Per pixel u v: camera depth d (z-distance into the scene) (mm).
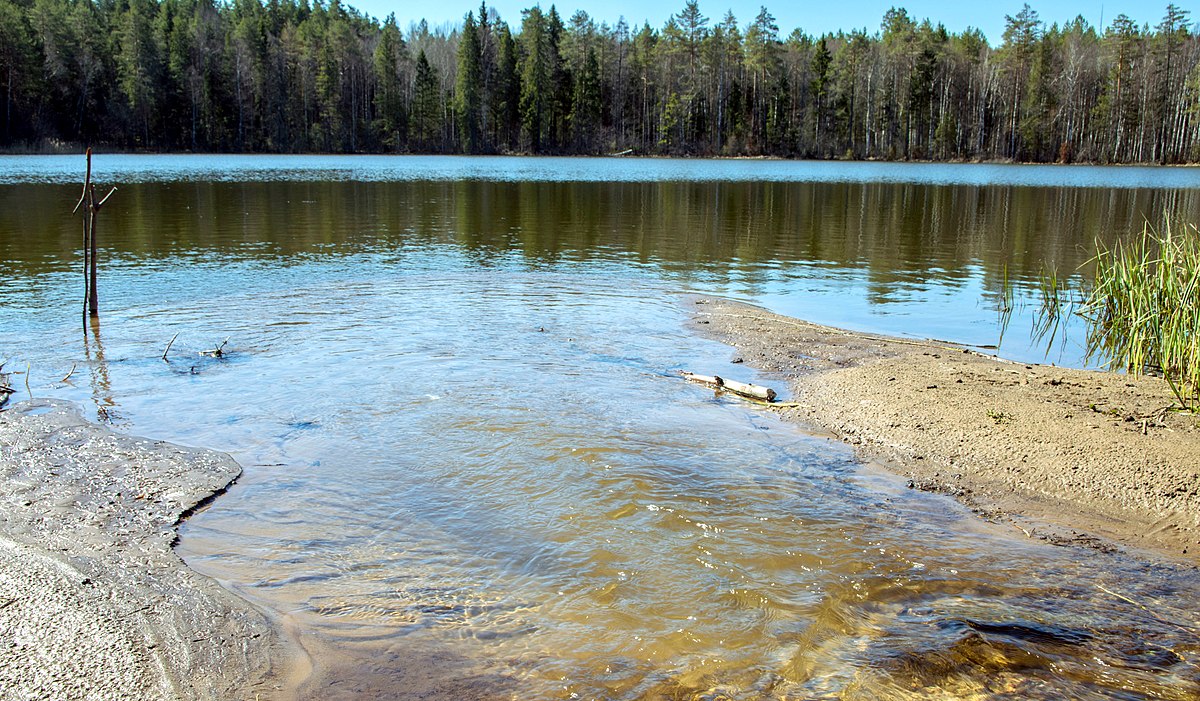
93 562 4074
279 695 3156
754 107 82562
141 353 7848
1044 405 6543
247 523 4520
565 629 3598
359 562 4137
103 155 62656
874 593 3947
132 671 3271
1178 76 70250
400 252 15297
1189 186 38250
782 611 3768
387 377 7184
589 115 81938
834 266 14547
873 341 9125
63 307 9828
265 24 78938
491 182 37469
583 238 17953
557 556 4211
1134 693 3248
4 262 12961
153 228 17984
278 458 5402
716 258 15367
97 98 67750
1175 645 3584
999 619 3746
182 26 72562
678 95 81625
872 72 79875
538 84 79562
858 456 5852
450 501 4809
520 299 11008
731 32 81000
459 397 6660
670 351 8562
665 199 28656
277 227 18797
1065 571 4242
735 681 3266
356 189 31406
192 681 3227
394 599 3811
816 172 52625
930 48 76125
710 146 82688
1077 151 73562
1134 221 21422
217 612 3678
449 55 95312
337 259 14234
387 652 3426
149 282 11594
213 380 7035
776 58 80938
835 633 3604
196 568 4055
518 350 8289
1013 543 4566
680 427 6199
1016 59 75688
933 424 6285
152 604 3732
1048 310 10758
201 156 65062
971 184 39812
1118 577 4195
